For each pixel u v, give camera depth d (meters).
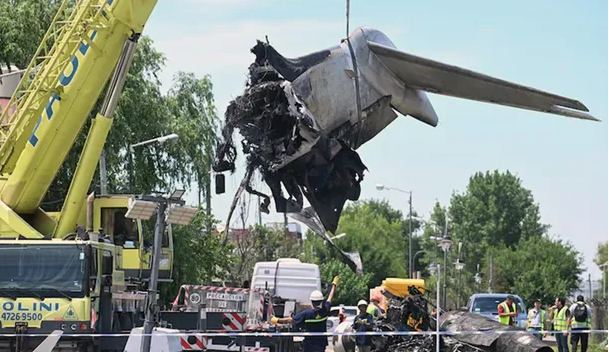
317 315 23.80
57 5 46.91
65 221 26.27
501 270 110.25
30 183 26.31
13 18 46.06
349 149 18.30
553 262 109.56
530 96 18.09
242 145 18.47
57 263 22.17
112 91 26.19
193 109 53.91
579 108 18.30
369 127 18.83
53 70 26.08
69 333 21.92
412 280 38.88
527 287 106.69
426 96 19.33
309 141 17.78
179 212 21.00
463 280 103.00
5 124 26.50
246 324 27.86
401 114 19.22
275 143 18.05
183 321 27.58
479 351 25.80
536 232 148.62
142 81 49.66
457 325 27.30
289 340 28.53
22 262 22.22
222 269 58.94
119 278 24.09
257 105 18.08
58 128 26.08
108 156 46.41
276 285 39.97
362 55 18.45
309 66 17.91
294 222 19.77
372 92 18.59
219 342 27.36
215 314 27.62
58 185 44.09
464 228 149.38
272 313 31.55
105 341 22.72
